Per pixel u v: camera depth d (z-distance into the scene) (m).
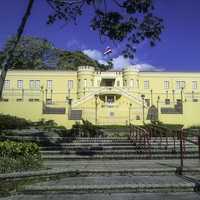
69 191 8.93
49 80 65.00
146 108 51.59
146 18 14.73
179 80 66.69
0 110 44.97
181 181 9.62
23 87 64.25
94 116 49.34
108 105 53.00
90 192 8.95
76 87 65.06
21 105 45.22
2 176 9.11
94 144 18.92
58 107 47.00
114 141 20.20
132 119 49.59
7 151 11.05
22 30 13.67
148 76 66.88
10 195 8.70
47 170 10.49
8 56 13.71
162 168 11.25
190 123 46.31
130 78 65.75
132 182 9.52
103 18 14.91
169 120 46.47
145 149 17.02
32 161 10.95
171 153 16.23
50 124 41.75
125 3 14.45
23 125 36.34
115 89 57.16
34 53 66.81
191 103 46.94
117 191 8.99
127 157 15.41
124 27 14.79
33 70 64.88
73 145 18.56
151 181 9.66
